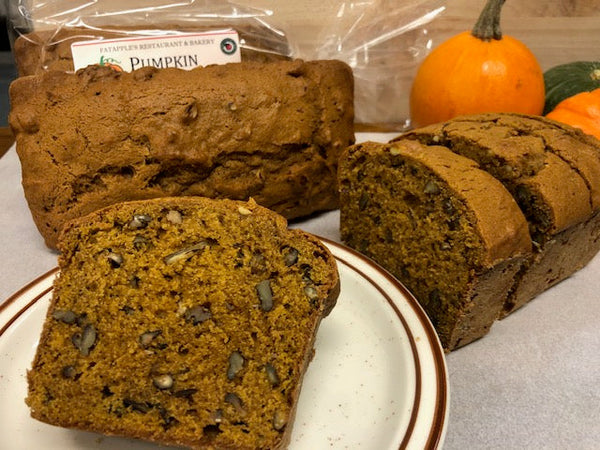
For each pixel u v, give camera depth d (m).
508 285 0.22
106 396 0.17
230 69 0.27
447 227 0.21
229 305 0.18
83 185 0.25
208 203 0.20
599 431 0.20
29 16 0.32
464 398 0.21
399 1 0.37
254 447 0.16
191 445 0.17
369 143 0.24
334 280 0.19
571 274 0.28
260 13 0.33
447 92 0.33
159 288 0.18
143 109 0.25
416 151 0.22
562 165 0.23
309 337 0.18
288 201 0.29
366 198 0.25
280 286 0.19
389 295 0.22
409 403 0.18
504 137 0.24
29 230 0.30
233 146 0.26
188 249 0.19
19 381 0.20
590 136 0.25
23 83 0.26
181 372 0.17
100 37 0.30
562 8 0.39
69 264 0.19
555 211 0.22
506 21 0.40
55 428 0.18
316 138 0.28
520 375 0.22
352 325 0.22
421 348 0.20
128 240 0.19
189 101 0.25
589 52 0.41
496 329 0.25
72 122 0.25
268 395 0.17
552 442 0.19
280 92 0.27
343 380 0.20
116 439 0.18
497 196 0.21
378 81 0.40
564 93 0.36
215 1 0.32
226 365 0.17
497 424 0.20
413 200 0.23
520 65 0.33
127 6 0.32
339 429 0.18
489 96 0.33
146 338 0.17
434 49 0.36
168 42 0.28
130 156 0.25
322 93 0.28
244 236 0.19
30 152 0.25
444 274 0.22
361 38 0.38
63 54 0.29
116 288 0.18
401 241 0.24
